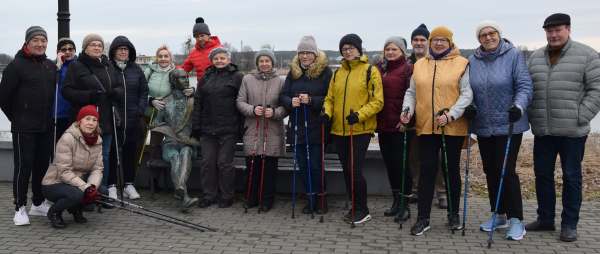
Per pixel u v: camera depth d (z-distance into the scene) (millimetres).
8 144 6207
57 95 5145
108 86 5016
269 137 5059
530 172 6191
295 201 5504
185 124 5477
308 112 4871
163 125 5484
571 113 3965
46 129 4633
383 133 4754
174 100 5559
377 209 5102
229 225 4547
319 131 4863
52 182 4406
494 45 4074
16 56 4520
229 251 3836
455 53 4227
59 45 5332
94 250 3842
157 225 4520
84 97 4793
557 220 4609
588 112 3920
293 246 3961
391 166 4820
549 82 4039
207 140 5227
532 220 4625
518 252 3803
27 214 4828
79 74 4883
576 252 3785
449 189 4320
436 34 4215
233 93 5129
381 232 4332
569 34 3992
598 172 6035
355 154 4535
